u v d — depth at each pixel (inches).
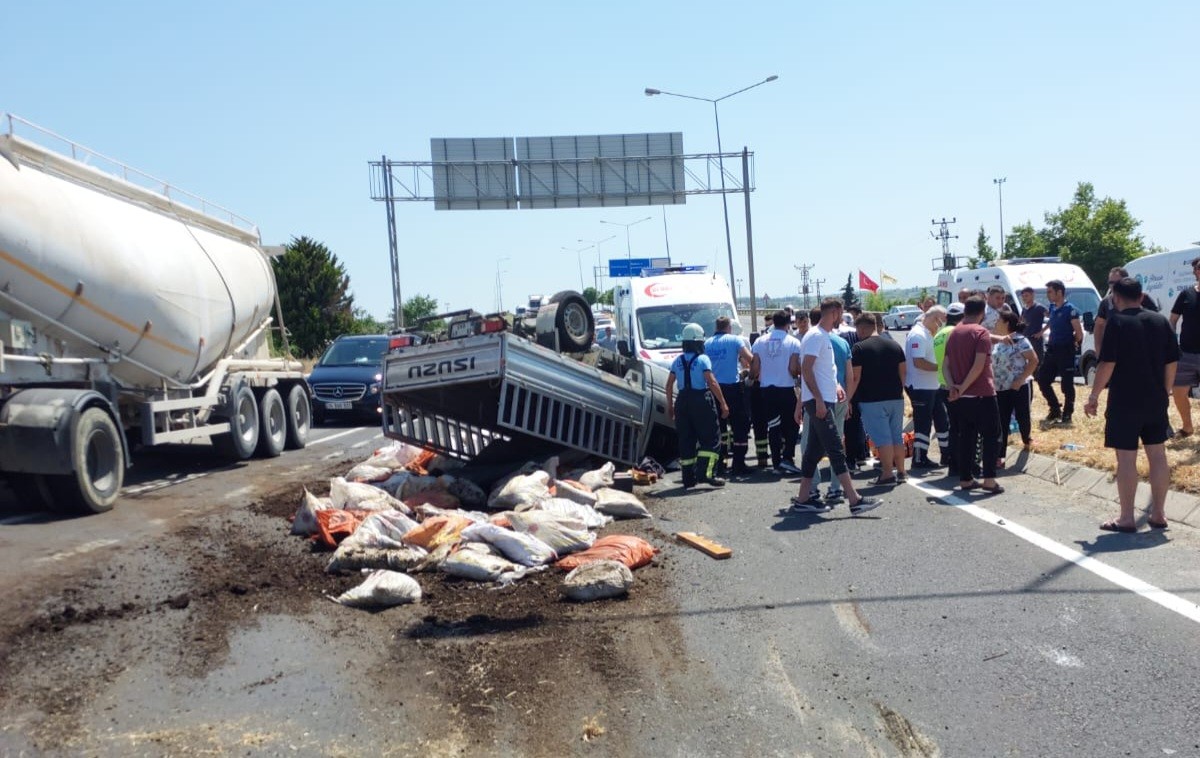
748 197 1438.2
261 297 590.9
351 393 790.5
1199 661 199.0
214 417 520.1
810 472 364.8
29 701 186.7
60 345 386.0
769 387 465.4
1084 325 769.6
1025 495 374.6
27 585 258.4
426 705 187.0
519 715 182.5
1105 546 290.2
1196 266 420.2
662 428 489.4
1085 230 2365.9
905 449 500.7
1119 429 303.7
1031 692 188.5
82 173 404.5
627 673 202.1
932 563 280.7
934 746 168.4
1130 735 169.8
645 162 1435.8
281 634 227.3
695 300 683.4
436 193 1408.7
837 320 360.8
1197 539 292.0
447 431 465.4
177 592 259.0
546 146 1419.8
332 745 170.2
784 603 248.1
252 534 335.6
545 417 411.5
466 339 399.5
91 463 365.7
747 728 176.6
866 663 205.9
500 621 236.5
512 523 307.4
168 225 471.5
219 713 182.7
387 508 343.0
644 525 349.1
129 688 193.8
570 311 470.9
